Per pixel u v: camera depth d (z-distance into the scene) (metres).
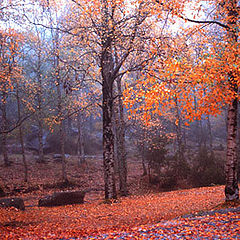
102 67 14.04
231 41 9.21
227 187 10.38
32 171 28.42
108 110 15.08
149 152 26.25
